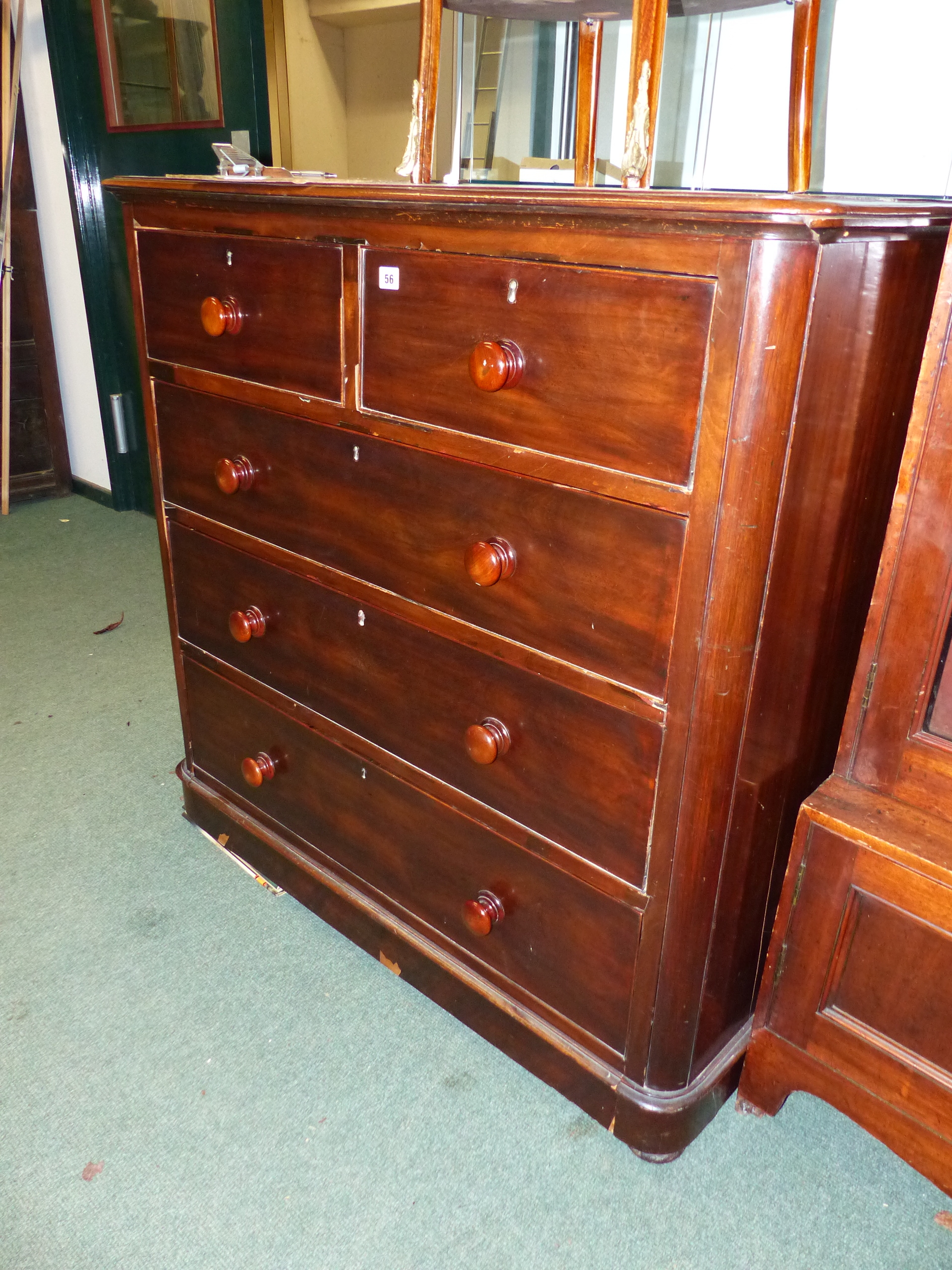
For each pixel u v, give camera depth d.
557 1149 1.20
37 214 3.33
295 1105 1.25
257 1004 1.41
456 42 1.82
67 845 1.74
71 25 2.89
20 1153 1.17
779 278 0.76
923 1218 1.13
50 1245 1.07
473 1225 1.10
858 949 1.07
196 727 1.69
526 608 1.04
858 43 1.35
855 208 0.75
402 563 1.16
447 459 1.06
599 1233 1.10
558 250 0.88
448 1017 1.40
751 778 1.02
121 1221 1.10
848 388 0.89
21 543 3.21
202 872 1.68
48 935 1.52
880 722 1.00
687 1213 1.13
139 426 3.36
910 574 0.93
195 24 2.48
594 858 1.08
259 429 1.30
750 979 1.23
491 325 0.96
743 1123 1.25
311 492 1.25
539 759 1.09
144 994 1.42
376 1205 1.12
